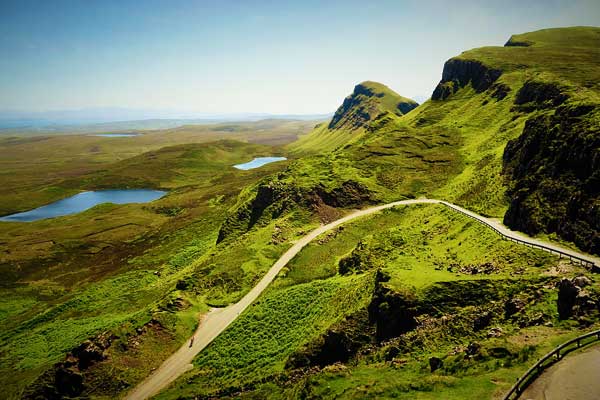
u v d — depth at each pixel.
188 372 60.50
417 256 65.06
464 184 103.12
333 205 118.25
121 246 155.12
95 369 61.41
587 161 57.09
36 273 132.88
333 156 148.50
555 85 114.69
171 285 105.62
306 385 39.41
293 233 108.56
